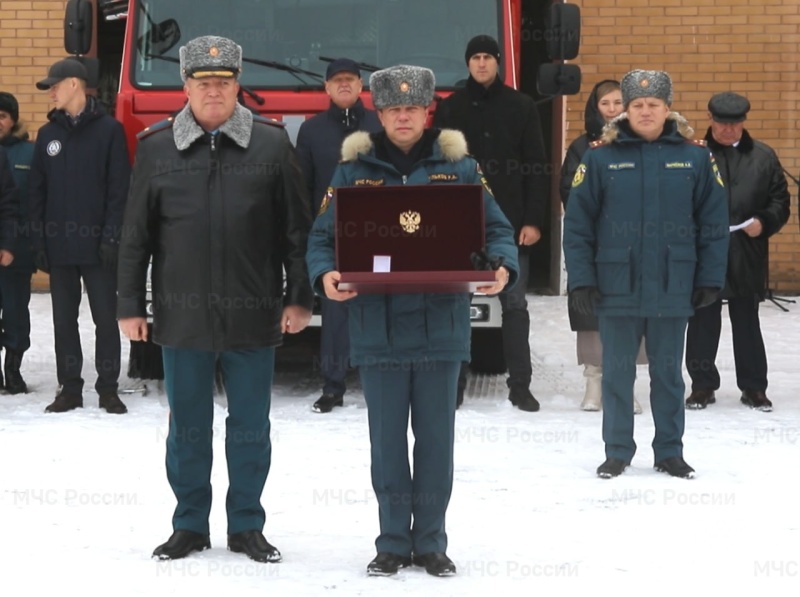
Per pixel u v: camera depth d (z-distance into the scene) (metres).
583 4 19.70
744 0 19.67
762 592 6.99
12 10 20.05
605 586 7.08
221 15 12.62
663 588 7.05
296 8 12.65
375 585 7.09
